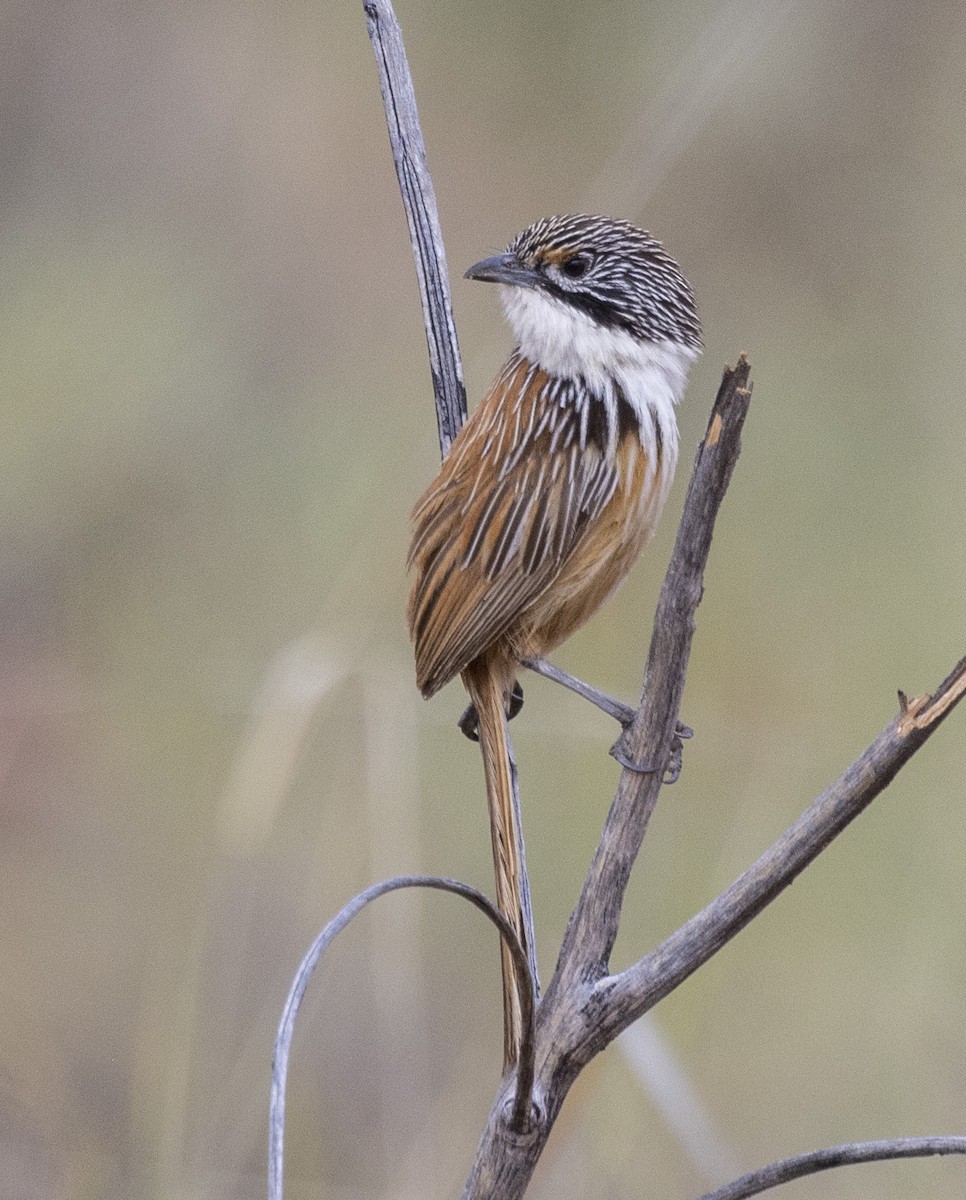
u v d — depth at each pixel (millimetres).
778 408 14750
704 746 11117
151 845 11734
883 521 13539
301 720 8430
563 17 17016
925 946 10484
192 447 14359
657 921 9539
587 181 16250
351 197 16219
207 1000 8781
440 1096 9102
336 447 14172
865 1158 5137
